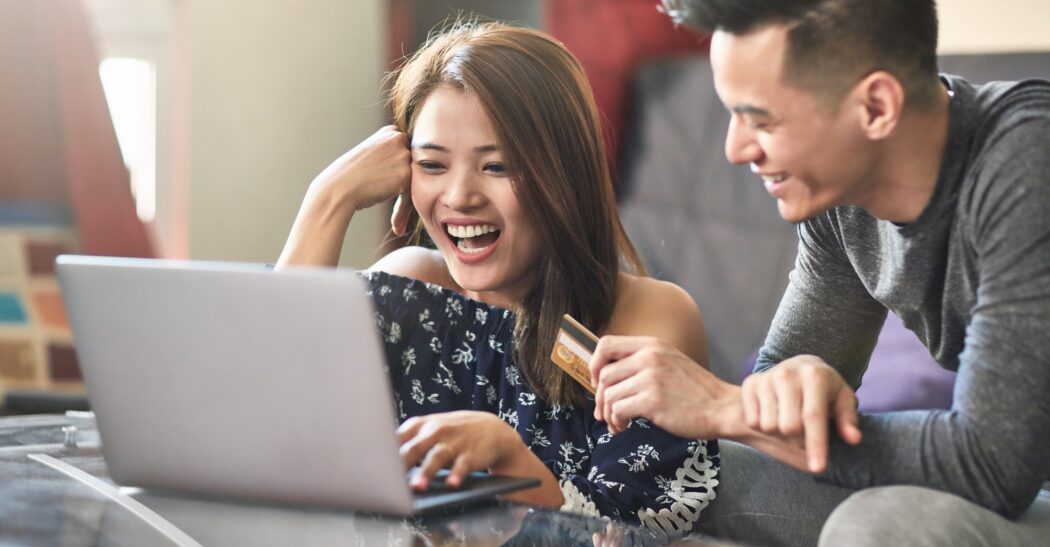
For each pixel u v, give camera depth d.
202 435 1.25
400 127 1.84
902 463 1.21
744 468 1.73
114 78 4.34
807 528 1.66
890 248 1.40
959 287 1.32
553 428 1.67
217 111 4.30
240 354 1.21
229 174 4.34
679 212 3.93
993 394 1.18
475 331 1.74
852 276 1.57
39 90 3.83
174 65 4.30
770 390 1.21
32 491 1.31
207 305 1.21
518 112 1.66
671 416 1.26
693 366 1.29
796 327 1.63
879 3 1.19
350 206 1.80
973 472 1.18
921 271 1.36
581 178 1.70
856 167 1.25
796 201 1.28
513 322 1.73
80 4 3.85
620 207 4.07
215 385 1.23
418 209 1.75
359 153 1.82
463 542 1.16
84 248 3.85
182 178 4.27
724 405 1.25
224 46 4.30
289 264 1.76
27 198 3.82
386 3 4.52
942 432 1.20
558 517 1.26
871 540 1.12
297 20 4.43
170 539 1.15
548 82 1.69
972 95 1.29
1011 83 1.29
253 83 4.36
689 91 4.00
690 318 1.74
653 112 4.08
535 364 1.68
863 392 2.77
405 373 1.74
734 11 1.20
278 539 1.16
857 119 1.22
